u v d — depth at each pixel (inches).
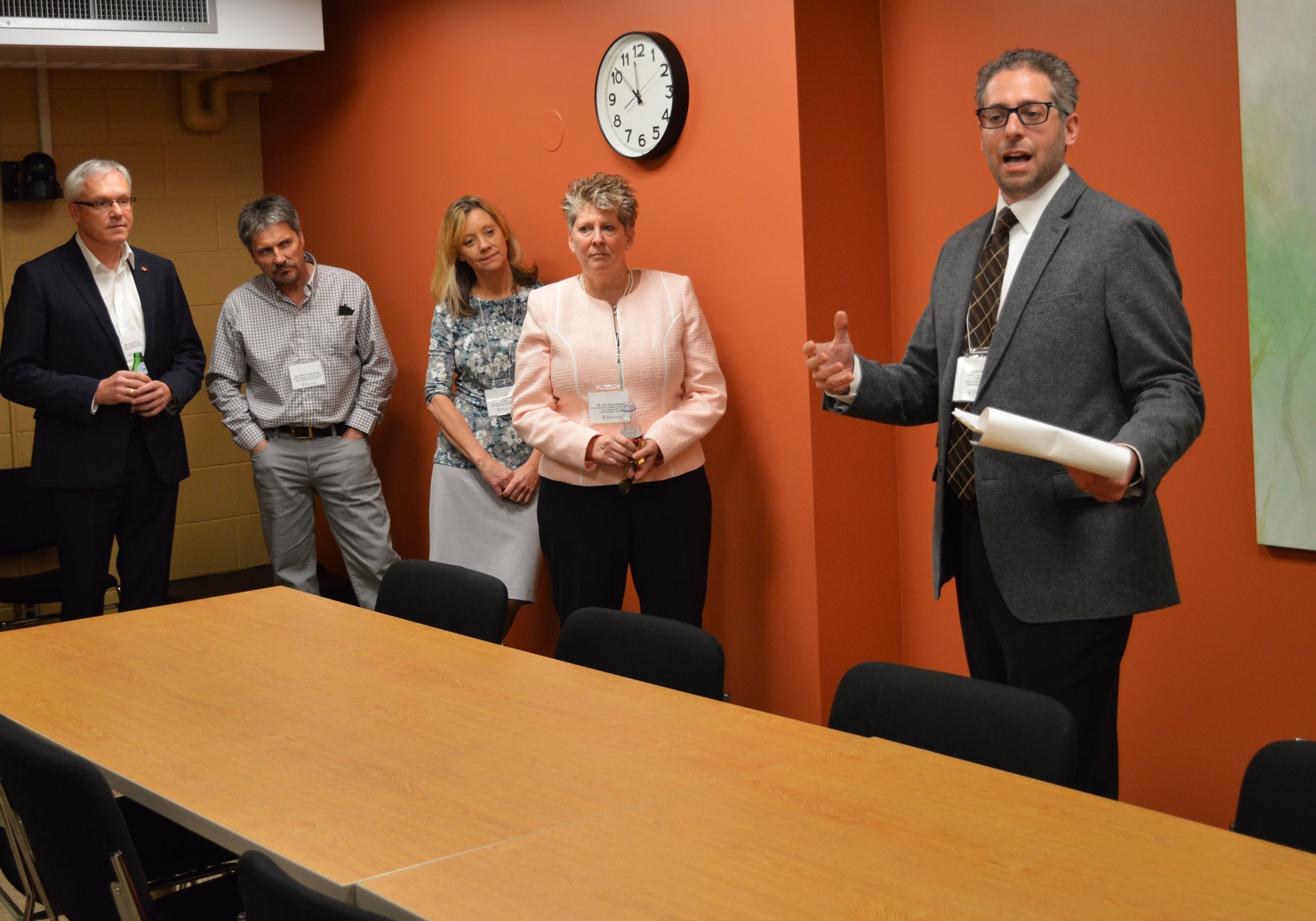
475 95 189.0
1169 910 54.8
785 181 143.5
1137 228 93.7
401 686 94.6
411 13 199.0
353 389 199.8
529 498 175.6
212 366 196.2
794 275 144.0
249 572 243.3
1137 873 58.5
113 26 190.7
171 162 231.8
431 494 182.9
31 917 90.4
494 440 176.4
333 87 218.7
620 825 66.3
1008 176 97.5
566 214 146.6
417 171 203.0
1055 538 96.9
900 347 151.6
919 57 145.1
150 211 230.2
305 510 199.3
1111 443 85.8
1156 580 96.6
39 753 73.3
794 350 145.3
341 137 218.8
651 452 141.3
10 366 168.9
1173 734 128.8
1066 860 60.1
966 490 104.3
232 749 82.0
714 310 154.8
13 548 196.2
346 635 111.0
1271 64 113.1
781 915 55.3
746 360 151.5
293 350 194.2
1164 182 124.1
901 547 155.3
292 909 53.1
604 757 77.6
